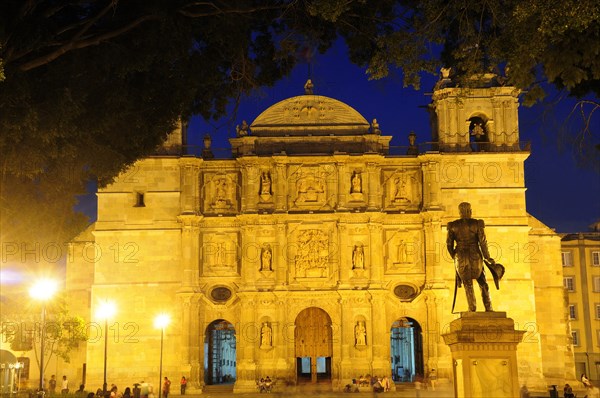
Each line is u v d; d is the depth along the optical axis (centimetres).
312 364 7956
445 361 7744
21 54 3136
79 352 8256
